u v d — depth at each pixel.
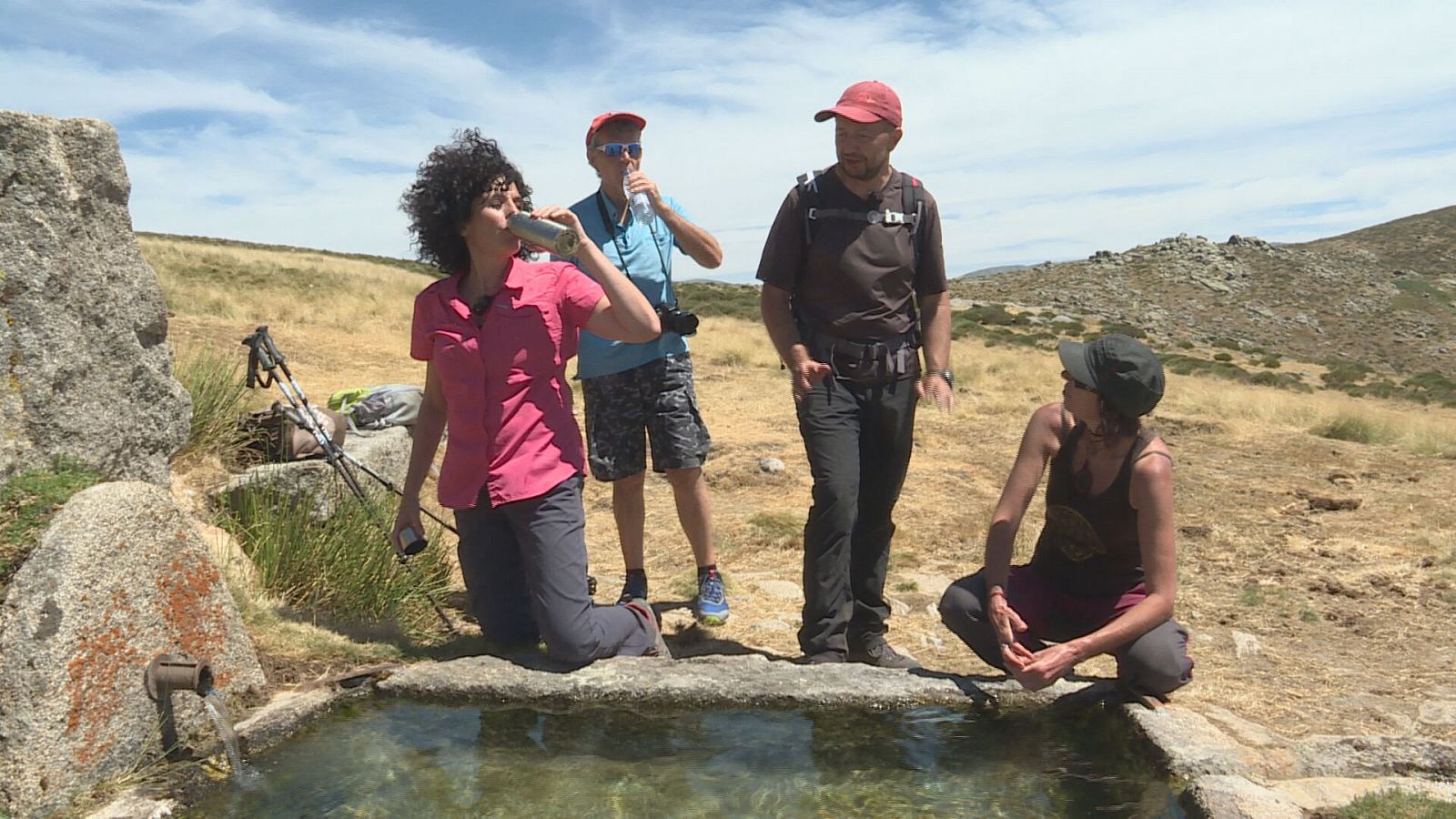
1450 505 7.64
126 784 2.78
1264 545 6.45
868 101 3.74
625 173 4.22
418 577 4.59
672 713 3.39
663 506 7.16
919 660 4.29
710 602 4.73
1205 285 96.81
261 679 3.43
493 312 3.62
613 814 2.68
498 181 3.59
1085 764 3.00
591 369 4.39
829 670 3.56
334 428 5.68
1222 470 9.03
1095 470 3.31
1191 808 2.68
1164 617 3.25
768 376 14.86
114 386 3.91
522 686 3.45
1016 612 3.55
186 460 5.09
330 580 4.35
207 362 5.82
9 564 2.88
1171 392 16.03
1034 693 3.38
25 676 2.62
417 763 3.01
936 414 11.60
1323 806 2.66
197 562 3.26
